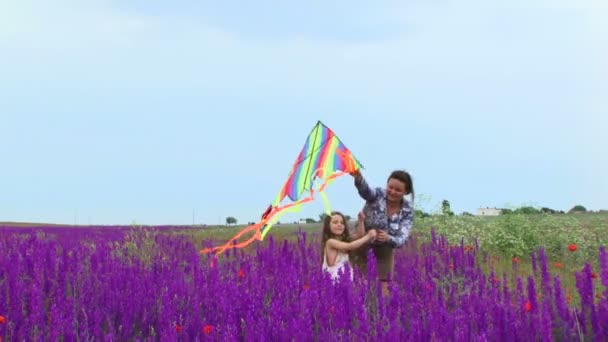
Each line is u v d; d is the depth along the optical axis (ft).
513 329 14.78
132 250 37.55
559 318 16.31
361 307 16.05
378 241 26.45
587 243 48.29
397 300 16.81
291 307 16.26
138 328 17.17
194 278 20.94
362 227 26.71
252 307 16.19
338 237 27.07
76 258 25.82
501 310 15.11
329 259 26.61
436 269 26.40
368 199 26.76
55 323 14.74
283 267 23.85
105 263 24.66
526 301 17.03
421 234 56.90
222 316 16.05
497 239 50.49
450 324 14.55
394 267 29.66
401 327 14.85
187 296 18.98
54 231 73.77
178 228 92.07
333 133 25.04
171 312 16.39
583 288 16.40
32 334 14.92
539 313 16.16
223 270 25.49
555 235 51.01
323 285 18.70
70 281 21.09
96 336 15.25
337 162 25.07
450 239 52.21
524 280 29.37
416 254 35.63
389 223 26.76
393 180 26.43
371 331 14.73
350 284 17.51
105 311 17.60
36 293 16.14
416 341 13.88
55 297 17.94
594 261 42.50
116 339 15.66
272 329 14.15
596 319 14.83
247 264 24.12
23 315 16.22
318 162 24.98
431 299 17.95
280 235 62.13
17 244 32.40
